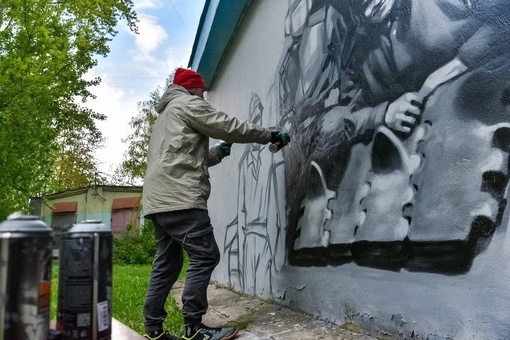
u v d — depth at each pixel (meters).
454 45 2.09
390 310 2.45
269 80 4.70
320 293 3.27
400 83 2.47
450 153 2.07
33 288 0.94
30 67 10.65
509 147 1.77
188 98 3.12
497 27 1.86
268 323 3.46
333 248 3.10
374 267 2.62
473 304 1.90
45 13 11.15
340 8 3.21
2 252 0.93
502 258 1.77
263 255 4.55
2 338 0.91
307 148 3.61
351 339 2.65
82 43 14.29
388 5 2.62
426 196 2.21
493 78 1.86
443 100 2.13
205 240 3.00
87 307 1.14
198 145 3.10
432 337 2.13
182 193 2.96
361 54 2.89
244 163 5.43
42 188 12.54
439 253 2.11
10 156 10.69
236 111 6.09
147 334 3.17
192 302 2.96
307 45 3.76
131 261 16.30
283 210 4.05
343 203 3.00
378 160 2.63
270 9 4.76
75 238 1.16
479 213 1.89
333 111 3.21
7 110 10.59
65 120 15.84
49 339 1.06
